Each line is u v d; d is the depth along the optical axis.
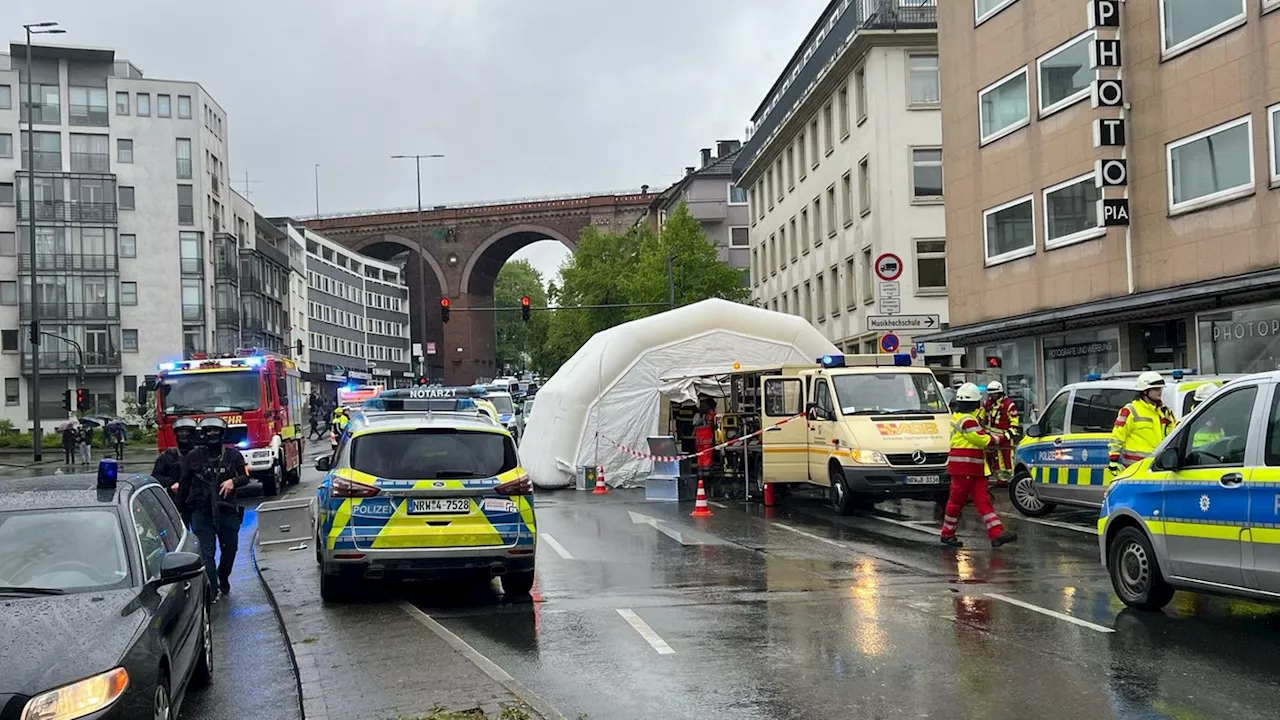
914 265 40.09
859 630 8.85
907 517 17.34
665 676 7.58
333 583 10.65
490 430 10.84
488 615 9.95
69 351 74.31
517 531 10.52
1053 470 15.82
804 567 12.35
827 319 46.97
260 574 12.75
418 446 10.62
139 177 77.19
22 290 73.88
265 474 25.06
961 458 13.78
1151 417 12.59
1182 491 8.75
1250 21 20.14
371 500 10.34
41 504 6.84
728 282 56.62
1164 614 9.20
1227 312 20.75
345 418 30.33
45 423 74.00
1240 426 8.38
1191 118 21.59
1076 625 8.84
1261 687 6.91
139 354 76.31
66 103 76.06
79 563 6.41
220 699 7.46
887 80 40.38
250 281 85.00
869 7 41.62
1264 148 19.84
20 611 5.75
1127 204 23.25
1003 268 27.95
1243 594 8.23
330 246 108.50
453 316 104.81
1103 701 6.67
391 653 8.26
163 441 24.52
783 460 19.34
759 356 26.45
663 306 55.62
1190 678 7.15
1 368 73.88
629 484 25.27
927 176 40.38
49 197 74.44
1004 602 9.91
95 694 5.01
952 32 30.22
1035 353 27.22
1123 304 22.27
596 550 14.20
